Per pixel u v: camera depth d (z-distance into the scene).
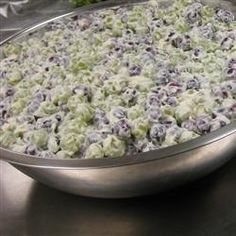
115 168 0.42
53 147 0.48
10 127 0.53
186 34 0.61
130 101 0.51
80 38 0.66
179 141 0.45
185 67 0.55
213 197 0.49
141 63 0.57
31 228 0.50
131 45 0.61
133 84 0.53
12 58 0.65
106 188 0.46
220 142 0.43
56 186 0.48
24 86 0.59
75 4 0.81
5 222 0.51
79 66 0.58
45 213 0.51
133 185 0.45
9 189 0.55
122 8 0.71
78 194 0.49
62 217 0.51
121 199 0.51
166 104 0.49
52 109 0.53
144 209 0.49
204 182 0.51
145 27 0.65
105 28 0.67
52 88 0.57
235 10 0.65
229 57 0.55
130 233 0.48
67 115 0.51
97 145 0.46
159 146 0.46
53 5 0.86
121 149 0.46
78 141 0.47
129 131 0.46
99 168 0.42
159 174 0.44
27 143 0.50
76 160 0.43
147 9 0.68
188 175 0.46
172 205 0.49
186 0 0.67
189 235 0.46
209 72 0.54
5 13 0.87
